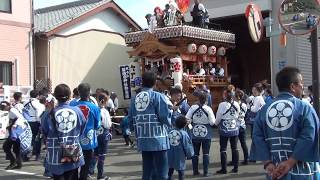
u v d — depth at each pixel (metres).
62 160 6.27
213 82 21.09
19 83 20.64
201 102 9.74
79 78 23.59
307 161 4.20
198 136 9.68
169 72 20.05
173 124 8.81
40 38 21.97
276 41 19.95
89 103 8.12
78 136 6.49
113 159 12.28
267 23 11.85
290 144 4.27
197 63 21.05
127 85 21.56
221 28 25.03
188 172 10.30
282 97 4.43
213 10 22.44
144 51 20.75
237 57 27.66
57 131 6.34
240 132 10.88
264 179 9.27
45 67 22.05
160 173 7.38
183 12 20.94
